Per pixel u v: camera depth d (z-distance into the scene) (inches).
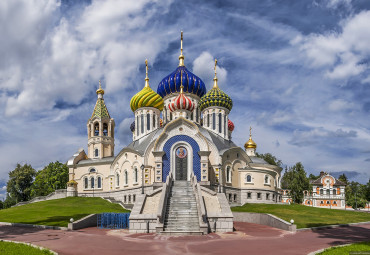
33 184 4047.7
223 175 2618.1
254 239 1295.5
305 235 1412.4
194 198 1769.2
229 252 1015.6
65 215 1975.9
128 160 2753.4
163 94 3193.9
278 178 3115.2
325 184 4756.4
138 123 3083.2
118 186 2839.6
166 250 1054.4
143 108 3078.2
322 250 985.5
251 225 1809.8
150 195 1785.2
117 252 1021.8
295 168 4456.2
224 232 1510.8
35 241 1224.8
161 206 1556.3
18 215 2005.4
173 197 1779.0
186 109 2773.1
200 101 3097.9
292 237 1350.9
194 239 1299.2
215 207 1689.2
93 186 3127.5
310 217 1939.0
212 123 2999.5
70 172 3218.5
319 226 1631.4
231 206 2586.1
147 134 2999.5
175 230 1471.5
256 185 2758.4
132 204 2600.9
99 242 1211.2
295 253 994.7
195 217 1585.9
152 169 2546.8
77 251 1035.9
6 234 1412.4
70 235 1387.8
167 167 2486.5
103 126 3348.9
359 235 1408.7
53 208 2295.8
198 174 2484.0
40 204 2581.2
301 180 4340.6
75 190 3085.6
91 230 1562.5
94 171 3149.6
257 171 2785.4
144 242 1219.9
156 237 1348.4
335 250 969.5
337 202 4670.3
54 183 3786.9
